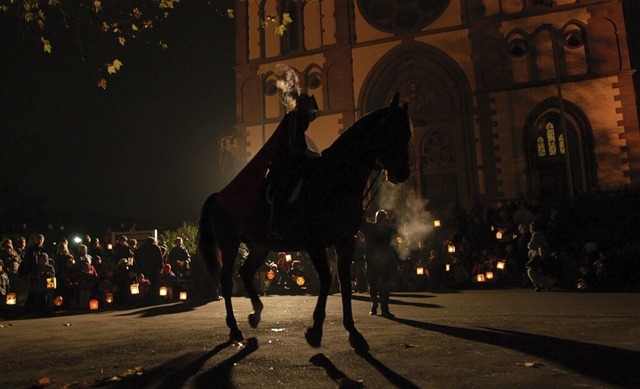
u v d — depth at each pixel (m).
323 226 5.77
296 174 5.89
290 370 4.72
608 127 27.64
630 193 20.19
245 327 8.05
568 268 16.39
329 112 31.86
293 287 18.78
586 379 4.13
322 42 32.78
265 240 6.31
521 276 18.00
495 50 29.62
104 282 16.00
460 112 29.73
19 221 31.78
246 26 34.28
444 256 18.59
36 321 11.26
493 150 28.89
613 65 27.98
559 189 28.14
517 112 28.89
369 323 8.29
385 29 31.66
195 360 5.33
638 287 15.41
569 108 28.23
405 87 31.14
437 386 4.04
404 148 6.07
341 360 5.11
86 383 4.44
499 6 30.03
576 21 28.73
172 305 14.84
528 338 6.23
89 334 8.11
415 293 16.08
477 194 28.80
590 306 10.28
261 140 33.06
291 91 6.31
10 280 14.72
